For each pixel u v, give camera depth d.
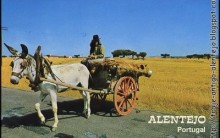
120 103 10.31
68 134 8.16
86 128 8.78
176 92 14.92
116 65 10.21
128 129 8.87
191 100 12.59
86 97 9.95
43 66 8.45
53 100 8.55
